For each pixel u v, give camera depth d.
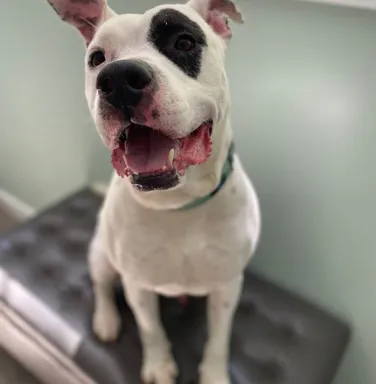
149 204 0.89
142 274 1.00
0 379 1.46
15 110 1.69
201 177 0.86
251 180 1.29
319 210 1.21
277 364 1.15
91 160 1.60
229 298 1.07
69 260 1.37
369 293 1.24
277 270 1.38
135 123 0.71
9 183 1.94
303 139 1.15
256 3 1.06
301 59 1.06
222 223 0.94
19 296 1.28
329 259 1.26
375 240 1.16
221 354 1.13
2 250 1.38
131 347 1.18
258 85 1.15
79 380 1.17
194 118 0.74
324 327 1.23
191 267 0.98
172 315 1.25
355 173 1.11
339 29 0.99
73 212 1.51
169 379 1.12
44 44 1.44
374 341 1.28
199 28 0.76
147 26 0.75
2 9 1.47
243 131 1.23
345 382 1.40
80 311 1.25
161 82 0.69
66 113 1.54
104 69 0.68
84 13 0.87
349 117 1.06
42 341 1.23
